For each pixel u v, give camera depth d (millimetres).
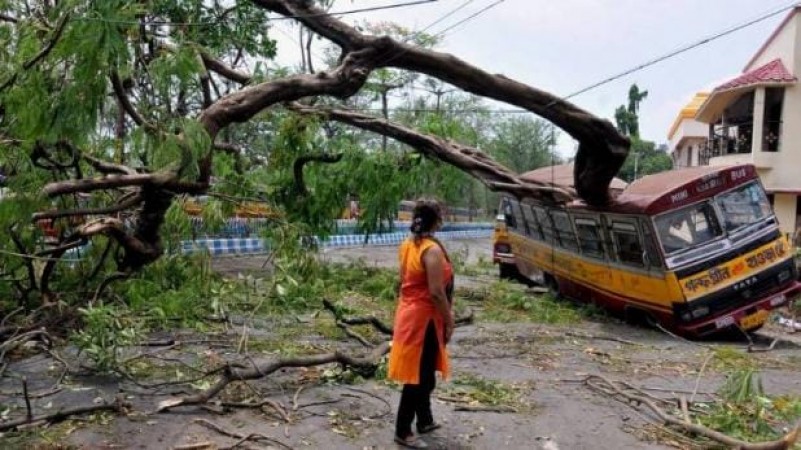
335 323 10922
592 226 13672
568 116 11156
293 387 7195
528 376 8383
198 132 7570
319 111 13461
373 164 14719
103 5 6656
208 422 5961
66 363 7391
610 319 13594
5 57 7703
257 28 14750
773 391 8102
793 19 22047
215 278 12781
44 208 8086
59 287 10273
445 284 5617
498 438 5980
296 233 12031
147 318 9641
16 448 5297
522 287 19438
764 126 22547
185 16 13164
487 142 41531
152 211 8977
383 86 16531
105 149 9812
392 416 6398
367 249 28938
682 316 11328
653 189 12125
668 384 8188
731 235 11500
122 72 7488
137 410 6254
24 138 7395
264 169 14984
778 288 11547
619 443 5941
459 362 9086
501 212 21312
